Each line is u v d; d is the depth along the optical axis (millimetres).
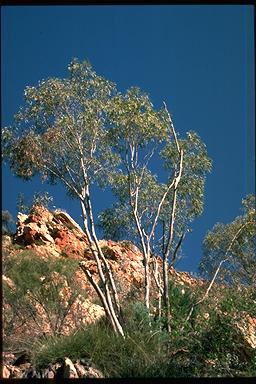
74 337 11859
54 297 15742
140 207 16859
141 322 12695
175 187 15492
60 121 15438
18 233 27719
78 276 22141
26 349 12648
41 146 15508
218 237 17953
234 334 12492
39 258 22750
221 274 17516
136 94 16156
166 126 16281
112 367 11156
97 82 15969
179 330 12734
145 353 11422
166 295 14039
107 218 16703
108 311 13102
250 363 12070
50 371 11031
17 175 15547
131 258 25906
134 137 16062
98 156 15852
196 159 17062
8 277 19250
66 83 15898
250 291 14617
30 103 15656
